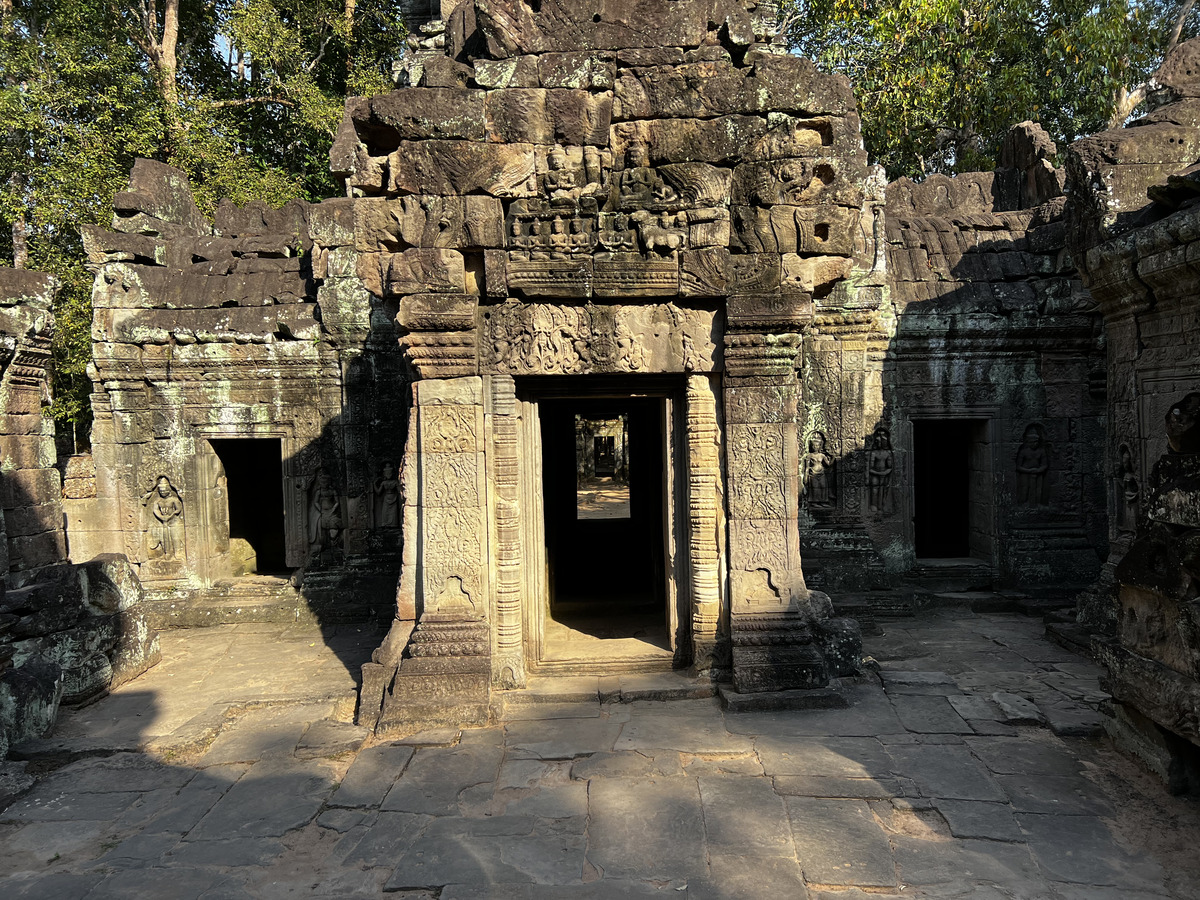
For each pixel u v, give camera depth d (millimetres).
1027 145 12438
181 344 10609
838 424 10664
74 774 5570
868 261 10383
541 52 6348
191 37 19484
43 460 8445
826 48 18875
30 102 15320
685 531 7023
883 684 6797
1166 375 7598
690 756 5469
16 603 6863
